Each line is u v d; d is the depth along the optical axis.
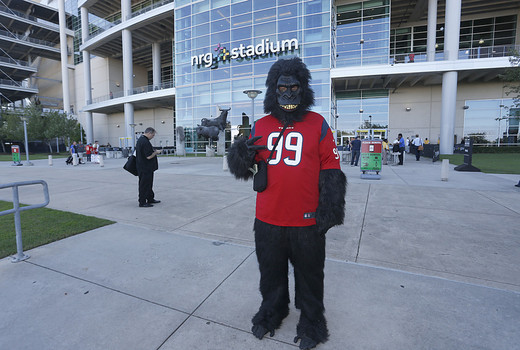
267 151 1.83
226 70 24.52
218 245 3.62
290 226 1.78
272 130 1.84
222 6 23.95
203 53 25.36
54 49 45.12
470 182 8.34
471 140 10.94
